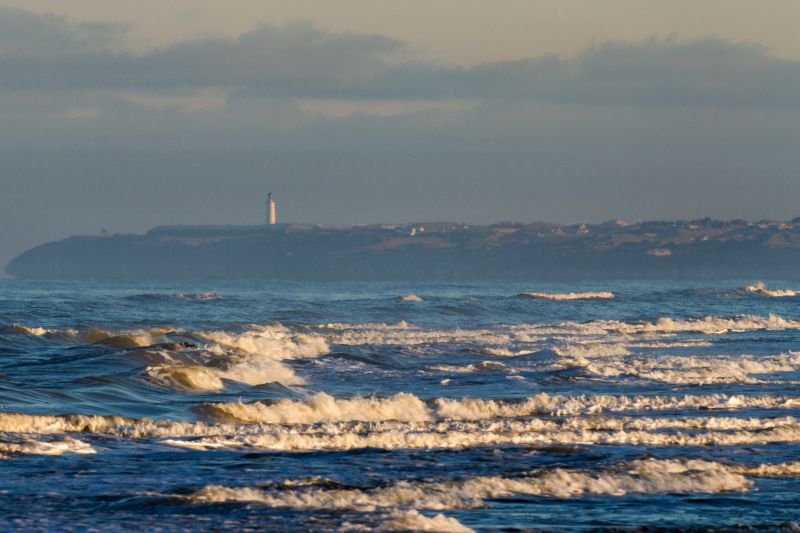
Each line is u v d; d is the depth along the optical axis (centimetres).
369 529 4553
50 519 4688
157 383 10475
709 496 5684
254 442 7144
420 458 6681
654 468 6278
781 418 8744
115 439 7094
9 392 9069
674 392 11056
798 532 4878
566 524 4872
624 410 9444
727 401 10000
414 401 9431
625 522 4962
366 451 6944
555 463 6562
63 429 7319
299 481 5578
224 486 5572
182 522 4656
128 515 4784
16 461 6147
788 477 6312
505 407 9431
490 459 6681
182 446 6931
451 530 4597
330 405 9106
